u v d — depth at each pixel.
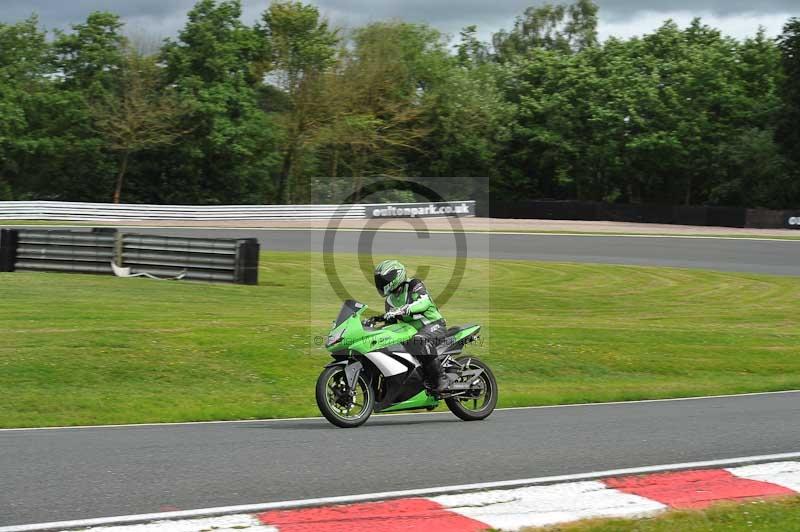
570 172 99.19
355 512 8.62
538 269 44.00
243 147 83.88
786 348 25.81
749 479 10.23
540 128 96.62
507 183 98.06
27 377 18.38
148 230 58.16
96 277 33.59
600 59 101.88
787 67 87.25
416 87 91.00
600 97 96.44
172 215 69.31
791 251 54.09
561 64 100.56
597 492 9.52
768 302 35.81
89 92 84.31
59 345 20.55
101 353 20.16
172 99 81.75
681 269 45.12
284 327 23.88
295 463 10.71
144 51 84.19
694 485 9.92
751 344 26.16
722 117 94.38
